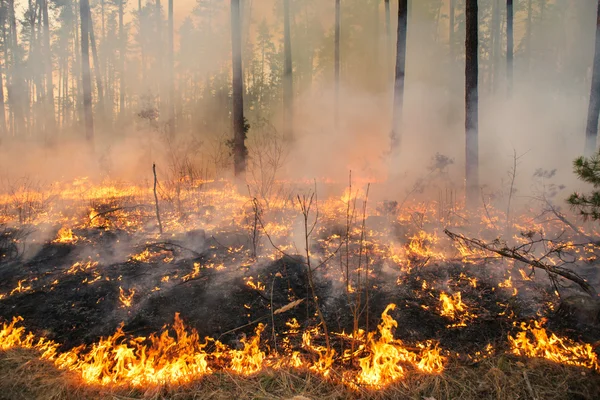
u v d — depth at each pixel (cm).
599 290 359
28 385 237
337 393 234
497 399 228
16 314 329
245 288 371
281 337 300
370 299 356
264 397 229
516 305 342
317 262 438
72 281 390
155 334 301
